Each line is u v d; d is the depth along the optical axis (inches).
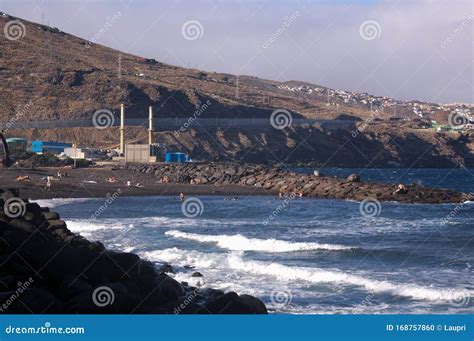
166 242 1337.4
